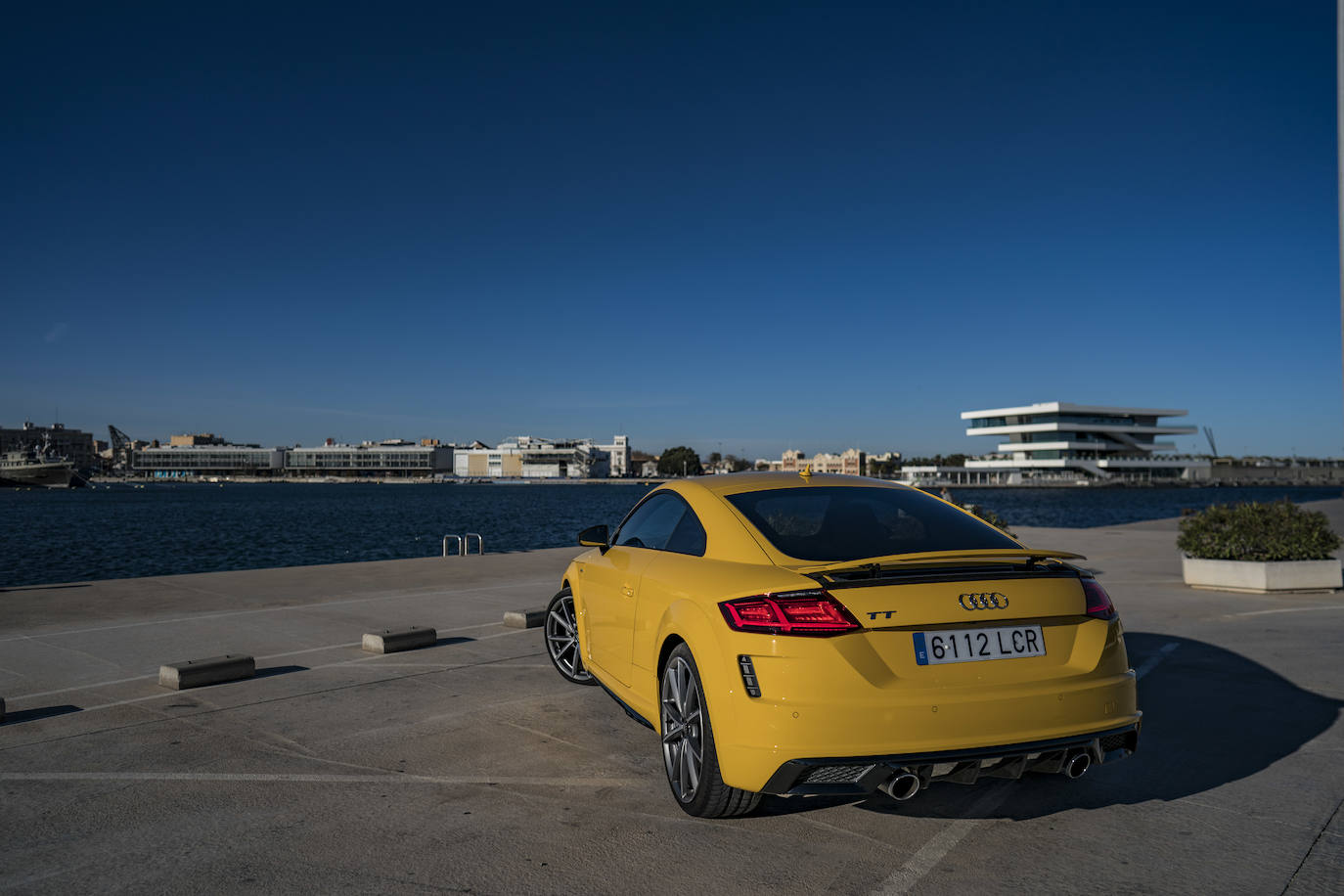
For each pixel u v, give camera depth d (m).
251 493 191.00
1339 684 5.73
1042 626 3.20
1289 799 3.69
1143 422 174.88
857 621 2.98
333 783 3.90
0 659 6.55
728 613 3.18
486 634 7.75
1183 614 8.70
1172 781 3.94
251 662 6.03
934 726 2.93
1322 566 10.27
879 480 4.49
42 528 59.50
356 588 10.88
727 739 3.10
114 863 3.04
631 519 5.03
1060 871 3.01
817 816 3.53
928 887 2.88
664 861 3.08
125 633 7.69
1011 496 151.25
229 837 3.28
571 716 5.02
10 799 3.67
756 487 4.10
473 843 3.23
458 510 96.38
